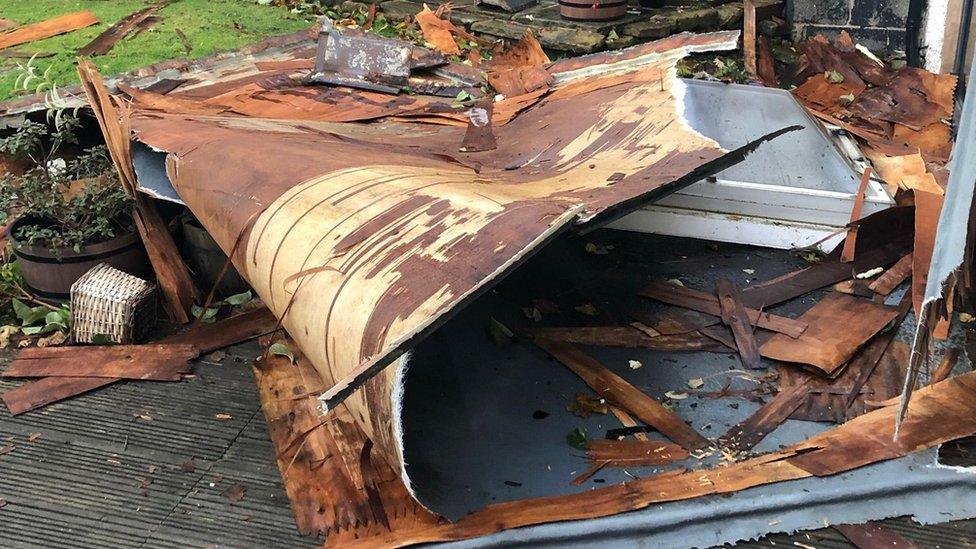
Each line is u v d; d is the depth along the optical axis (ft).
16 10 27.81
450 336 13.23
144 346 13.26
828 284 14.58
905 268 14.70
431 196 10.66
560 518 9.55
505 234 9.35
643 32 24.72
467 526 9.53
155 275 14.94
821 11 26.66
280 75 20.92
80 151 18.80
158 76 20.67
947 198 9.20
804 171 15.85
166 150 13.76
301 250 10.50
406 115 18.52
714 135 16.14
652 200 11.27
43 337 13.80
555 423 11.35
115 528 9.91
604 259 15.70
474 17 27.12
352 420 11.44
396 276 9.25
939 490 10.00
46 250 13.73
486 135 16.44
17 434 11.48
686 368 12.55
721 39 18.16
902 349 12.76
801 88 23.54
